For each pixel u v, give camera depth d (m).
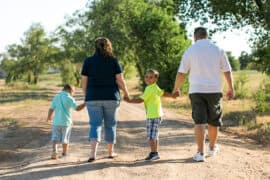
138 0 60.16
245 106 32.50
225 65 9.62
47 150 12.16
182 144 12.91
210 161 9.90
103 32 60.47
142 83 60.31
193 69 9.52
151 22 56.22
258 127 19.77
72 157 10.74
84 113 25.42
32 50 105.31
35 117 23.36
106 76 9.56
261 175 8.79
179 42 54.78
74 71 95.69
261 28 26.08
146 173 8.83
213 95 9.51
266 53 26.33
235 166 9.50
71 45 71.81
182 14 27.44
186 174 8.73
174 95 9.84
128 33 58.25
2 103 40.78
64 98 10.75
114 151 11.70
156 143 10.12
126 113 26.56
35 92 70.56
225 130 19.66
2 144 14.09
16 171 9.47
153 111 10.00
